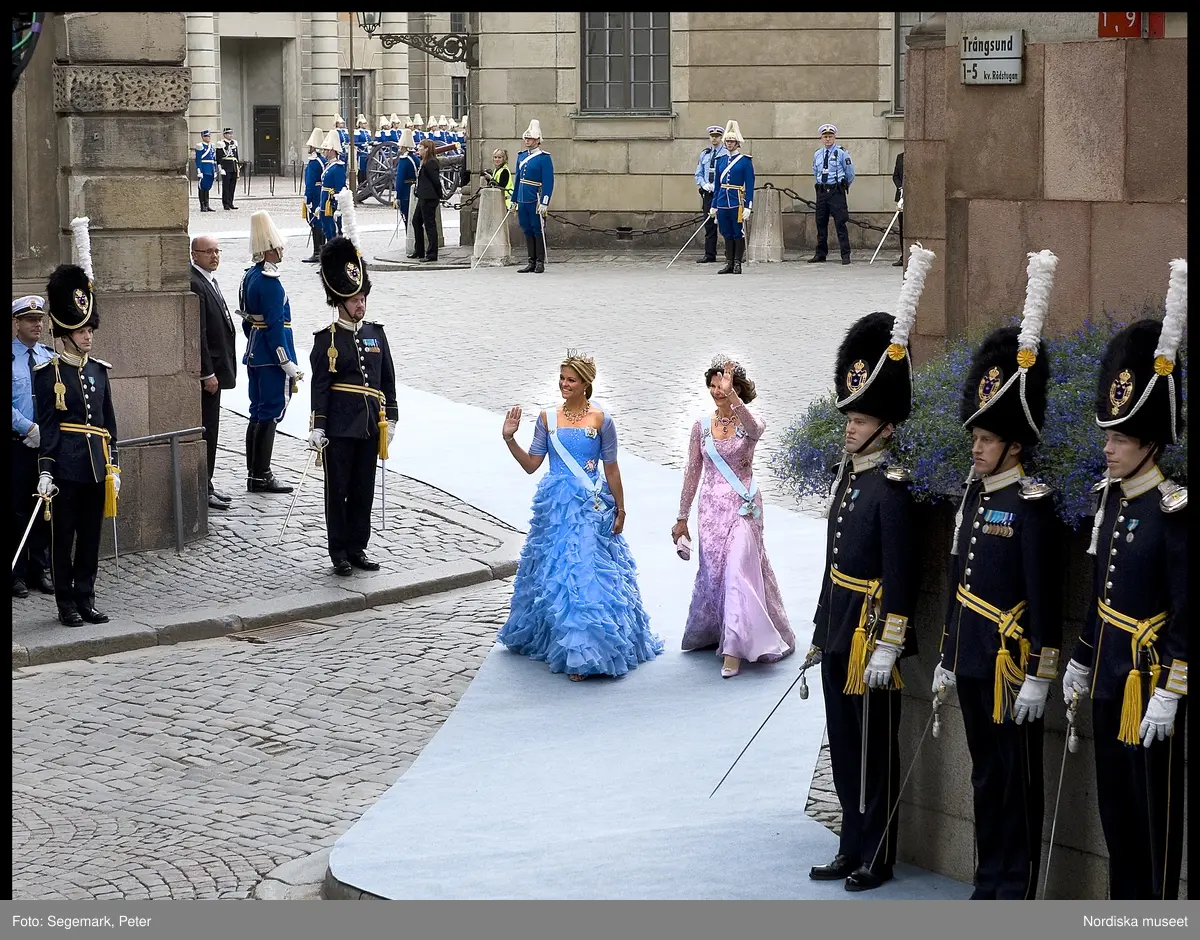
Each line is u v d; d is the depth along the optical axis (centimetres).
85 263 1060
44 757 866
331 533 1175
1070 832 615
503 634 1016
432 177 3067
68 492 1046
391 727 911
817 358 1914
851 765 659
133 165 1217
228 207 4884
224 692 965
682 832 721
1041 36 757
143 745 884
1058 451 596
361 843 727
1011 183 773
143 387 1234
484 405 1725
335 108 6650
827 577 661
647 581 1160
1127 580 555
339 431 1162
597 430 995
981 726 610
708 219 2955
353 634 1076
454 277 2867
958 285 801
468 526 1301
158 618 1077
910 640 642
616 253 3162
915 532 633
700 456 995
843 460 661
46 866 728
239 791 823
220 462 1500
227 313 1342
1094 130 741
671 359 1942
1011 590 593
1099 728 570
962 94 787
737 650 962
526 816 762
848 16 3034
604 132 3177
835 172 2906
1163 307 708
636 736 874
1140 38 723
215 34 6175
